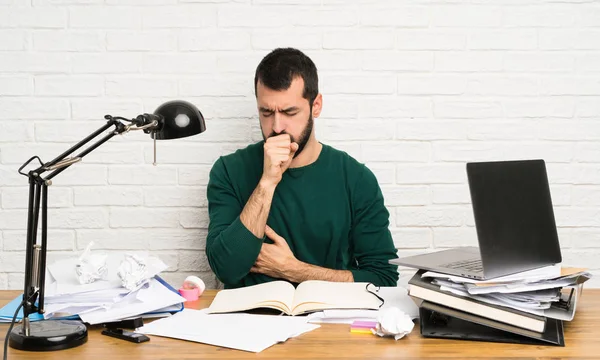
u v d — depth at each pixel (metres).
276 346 1.32
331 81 2.45
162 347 1.31
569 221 2.50
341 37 2.44
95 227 2.49
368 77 2.45
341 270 2.05
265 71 1.94
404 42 2.44
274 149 1.92
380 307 1.54
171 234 2.50
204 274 2.51
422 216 2.49
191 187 2.48
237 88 2.45
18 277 2.49
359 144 2.47
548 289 1.40
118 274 1.49
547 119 2.47
